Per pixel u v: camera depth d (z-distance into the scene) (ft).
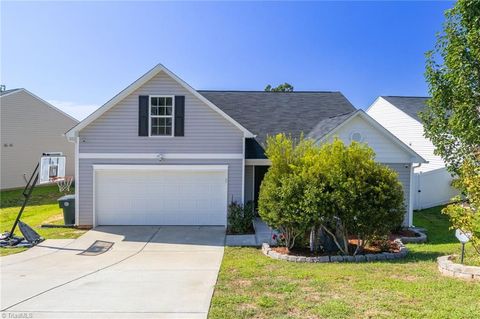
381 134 45.29
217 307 17.76
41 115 87.97
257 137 51.55
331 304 17.25
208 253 32.83
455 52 37.73
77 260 30.32
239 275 24.02
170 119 44.73
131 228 43.75
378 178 30.04
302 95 64.90
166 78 44.39
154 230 42.75
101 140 44.16
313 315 16.14
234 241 37.99
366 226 29.40
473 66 37.24
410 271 23.61
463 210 25.04
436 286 19.72
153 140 44.52
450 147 43.60
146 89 44.29
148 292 20.77
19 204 61.72
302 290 19.84
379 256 29.17
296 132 53.06
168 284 22.48
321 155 31.07
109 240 38.11
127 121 44.29
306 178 30.04
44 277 24.73
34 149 86.22
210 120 44.78
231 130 44.88
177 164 44.78
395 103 78.74
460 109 38.42
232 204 43.62
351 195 28.84
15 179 81.66
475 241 23.72
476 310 15.93
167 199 45.32
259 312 16.84
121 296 20.08
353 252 31.09
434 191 60.85
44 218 49.70
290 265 27.12
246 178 50.31
